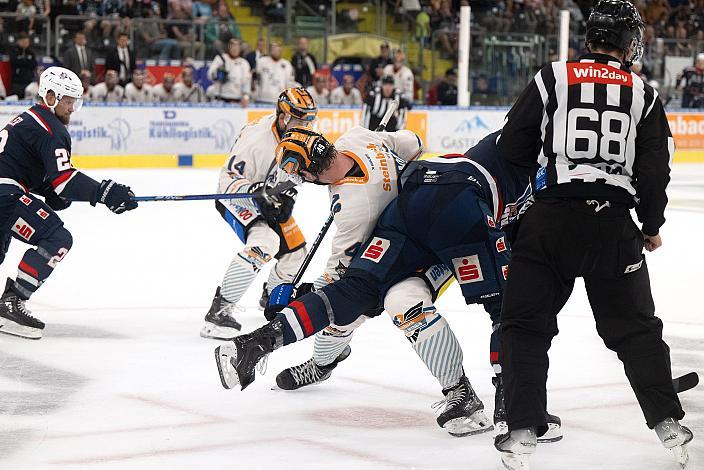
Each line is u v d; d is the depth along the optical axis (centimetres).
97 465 584
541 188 573
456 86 3209
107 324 992
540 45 3303
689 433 571
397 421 690
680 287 1237
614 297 583
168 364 840
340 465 592
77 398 733
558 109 568
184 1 3102
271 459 602
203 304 1099
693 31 3891
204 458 601
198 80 2900
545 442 639
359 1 3428
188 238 1581
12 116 2519
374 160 687
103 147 2633
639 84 572
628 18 586
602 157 563
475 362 853
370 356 875
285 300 695
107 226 1695
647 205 571
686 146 3406
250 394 754
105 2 2972
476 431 656
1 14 2725
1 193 905
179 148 2731
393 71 3041
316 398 747
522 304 570
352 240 685
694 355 892
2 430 652
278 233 977
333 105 2962
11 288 917
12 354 864
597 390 770
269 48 2997
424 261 662
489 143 678
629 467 593
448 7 3409
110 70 2725
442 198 642
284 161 687
